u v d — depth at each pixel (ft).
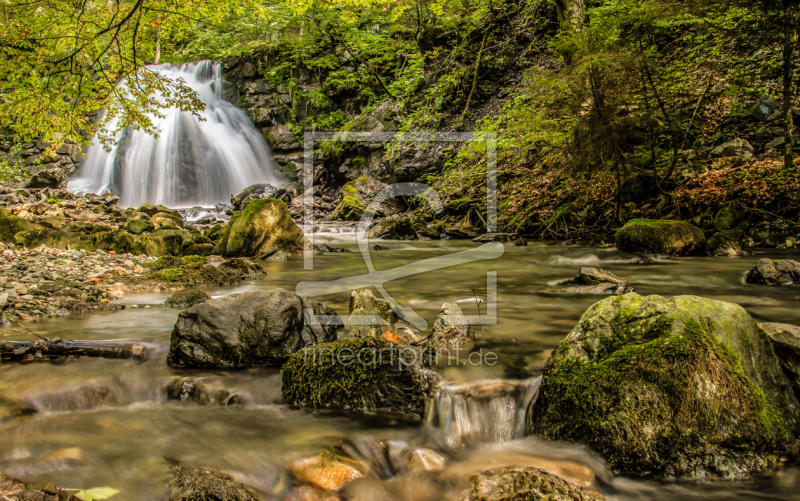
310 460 8.07
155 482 7.43
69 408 10.03
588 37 30.99
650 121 32.37
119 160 74.74
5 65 30.19
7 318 14.96
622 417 8.04
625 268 25.55
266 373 11.18
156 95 80.23
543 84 33.42
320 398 10.09
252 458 8.17
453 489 7.59
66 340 12.19
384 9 69.26
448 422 9.25
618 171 35.04
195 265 24.64
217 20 35.70
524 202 45.93
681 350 8.14
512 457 8.38
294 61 84.38
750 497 7.37
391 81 77.92
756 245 31.19
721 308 8.76
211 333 11.60
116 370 11.23
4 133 72.49
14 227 30.71
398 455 8.57
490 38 61.16
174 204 75.20
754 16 33.19
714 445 7.84
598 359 8.87
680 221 30.58
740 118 39.78
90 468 7.82
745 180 34.17
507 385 9.83
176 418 9.67
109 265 25.12
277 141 84.17
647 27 32.17
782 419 8.14
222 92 86.99
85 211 46.21
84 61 34.63
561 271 25.93
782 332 9.28
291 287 21.49
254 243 32.89
